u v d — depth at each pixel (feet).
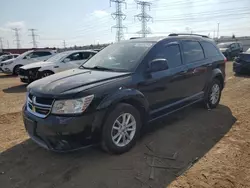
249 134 13.39
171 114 15.25
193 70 15.49
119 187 8.84
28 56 46.78
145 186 8.87
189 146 12.01
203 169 9.90
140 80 11.86
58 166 10.37
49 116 9.73
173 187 8.77
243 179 9.20
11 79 42.96
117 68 12.64
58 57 34.12
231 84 28.94
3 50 144.97
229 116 16.56
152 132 13.80
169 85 13.62
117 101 10.58
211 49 18.33
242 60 35.01
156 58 13.14
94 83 10.62
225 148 11.72
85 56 34.96
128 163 10.44
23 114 11.27
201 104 18.43
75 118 9.52
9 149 12.05
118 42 15.70
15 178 9.57
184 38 15.87
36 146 12.32
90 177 9.49
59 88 10.21
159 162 10.50
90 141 10.07
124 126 11.25
